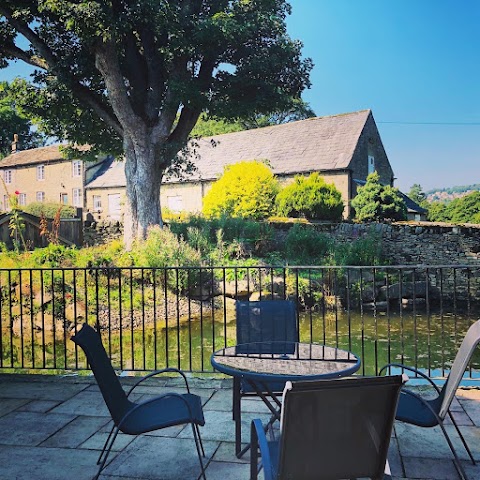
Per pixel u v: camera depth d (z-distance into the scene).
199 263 12.34
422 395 3.98
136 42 14.44
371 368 7.28
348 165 23.97
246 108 13.87
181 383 4.48
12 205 14.72
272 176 20.16
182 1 13.56
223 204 19.41
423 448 3.12
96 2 11.25
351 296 12.90
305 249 14.94
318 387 1.75
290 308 3.71
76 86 13.82
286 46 13.90
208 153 29.77
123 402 2.79
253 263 13.60
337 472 1.88
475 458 2.97
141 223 13.92
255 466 2.23
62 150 17.42
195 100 13.08
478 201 37.12
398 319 11.62
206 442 3.28
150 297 11.19
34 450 3.18
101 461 3.00
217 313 11.32
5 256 12.69
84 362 7.45
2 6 12.50
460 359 2.56
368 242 15.17
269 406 2.85
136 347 8.48
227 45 13.41
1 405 4.03
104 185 32.47
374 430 1.87
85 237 18.34
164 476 2.82
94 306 10.12
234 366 2.82
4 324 9.75
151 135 14.05
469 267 4.23
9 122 46.91
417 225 15.32
